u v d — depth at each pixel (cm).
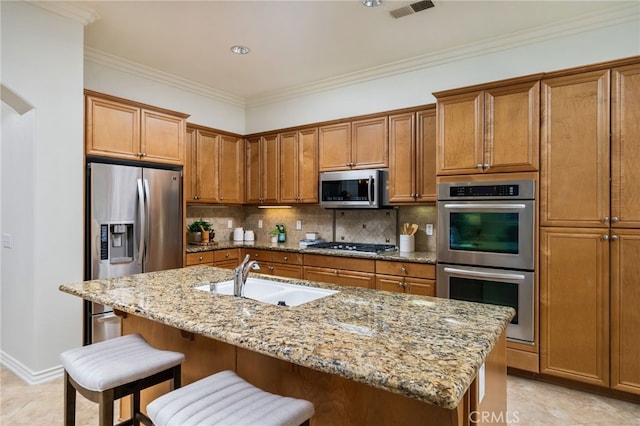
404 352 107
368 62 390
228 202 469
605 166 248
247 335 119
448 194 303
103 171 307
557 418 231
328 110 451
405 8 284
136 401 176
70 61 285
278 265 420
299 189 439
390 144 372
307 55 372
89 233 300
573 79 258
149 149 348
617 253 245
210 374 174
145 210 334
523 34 323
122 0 271
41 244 269
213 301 164
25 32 262
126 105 332
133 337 179
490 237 286
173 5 280
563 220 261
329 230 458
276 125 498
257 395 124
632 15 285
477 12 291
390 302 167
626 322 243
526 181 271
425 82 382
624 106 243
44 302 271
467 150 295
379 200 376
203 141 439
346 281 367
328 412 138
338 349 108
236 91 486
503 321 140
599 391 260
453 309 156
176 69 408
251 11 288
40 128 269
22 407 238
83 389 146
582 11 290
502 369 152
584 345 255
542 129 268
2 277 308
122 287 194
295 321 136
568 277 260
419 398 86
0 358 306
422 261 321
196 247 413
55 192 276
